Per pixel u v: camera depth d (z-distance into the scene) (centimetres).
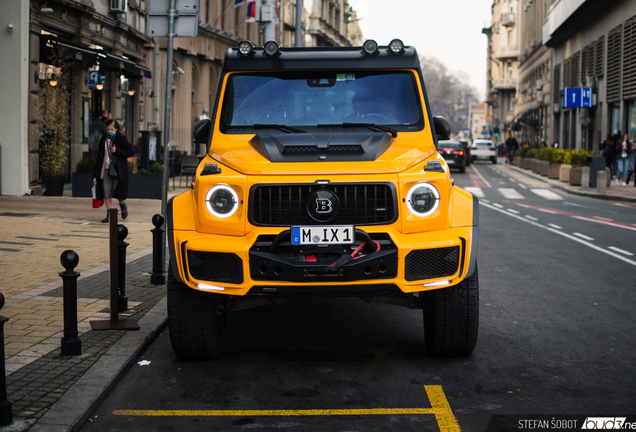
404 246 496
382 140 564
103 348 553
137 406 451
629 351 580
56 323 622
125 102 2623
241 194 504
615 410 444
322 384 495
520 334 635
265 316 709
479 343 605
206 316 533
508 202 2205
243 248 495
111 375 489
